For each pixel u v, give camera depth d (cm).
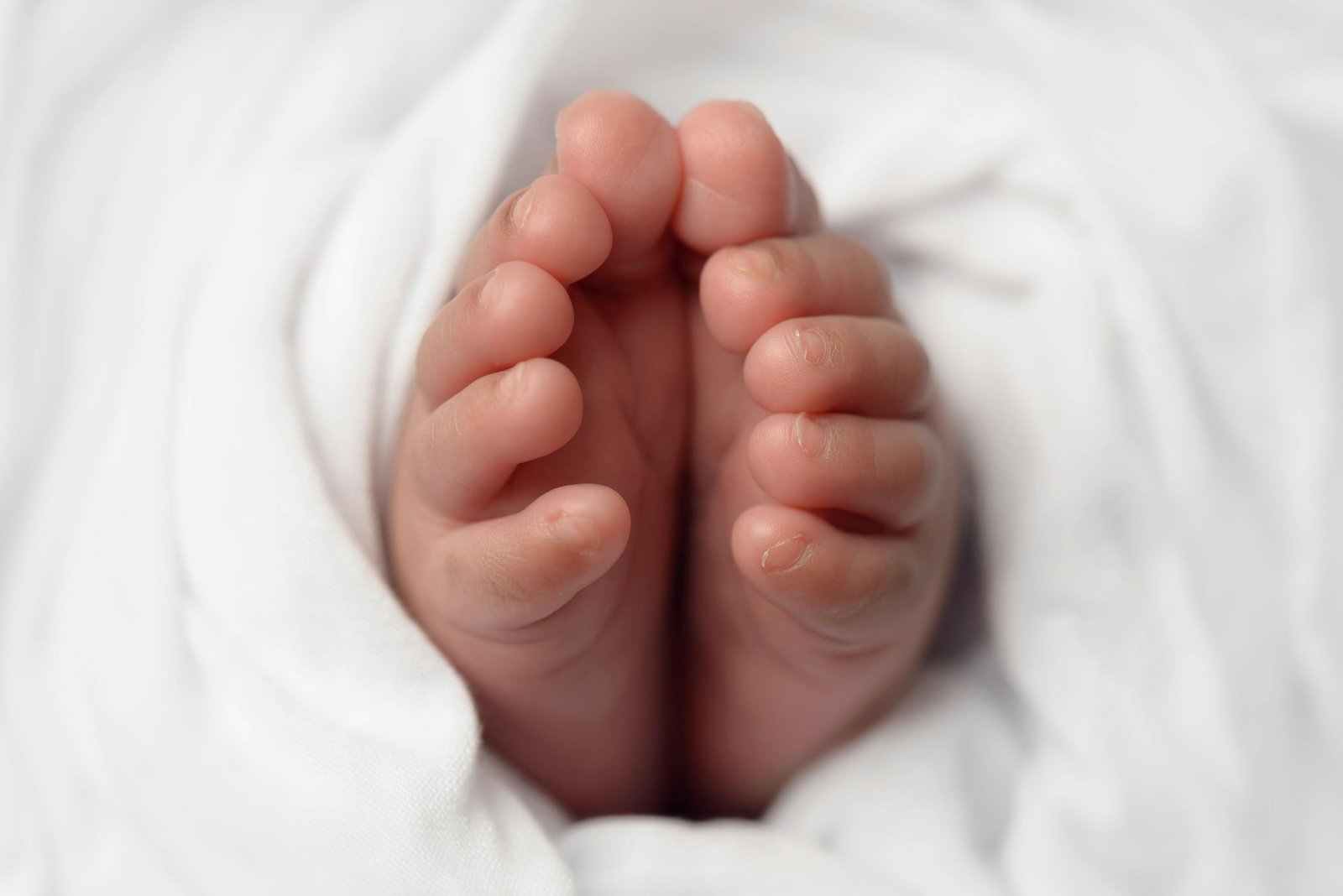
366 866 17
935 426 18
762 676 19
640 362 18
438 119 19
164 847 18
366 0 21
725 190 17
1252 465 20
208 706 18
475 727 18
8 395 20
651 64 21
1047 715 19
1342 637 20
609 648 18
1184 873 19
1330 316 20
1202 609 19
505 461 17
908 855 19
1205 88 21
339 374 19
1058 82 21
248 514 18
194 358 19
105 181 20
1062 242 20
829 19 21
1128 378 20
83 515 19
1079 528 19
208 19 21
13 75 20
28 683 19
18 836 19
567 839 18
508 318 16
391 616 18
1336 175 21
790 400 17
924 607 18
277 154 20
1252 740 19
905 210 21
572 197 17
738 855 18
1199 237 21
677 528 19
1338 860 19
